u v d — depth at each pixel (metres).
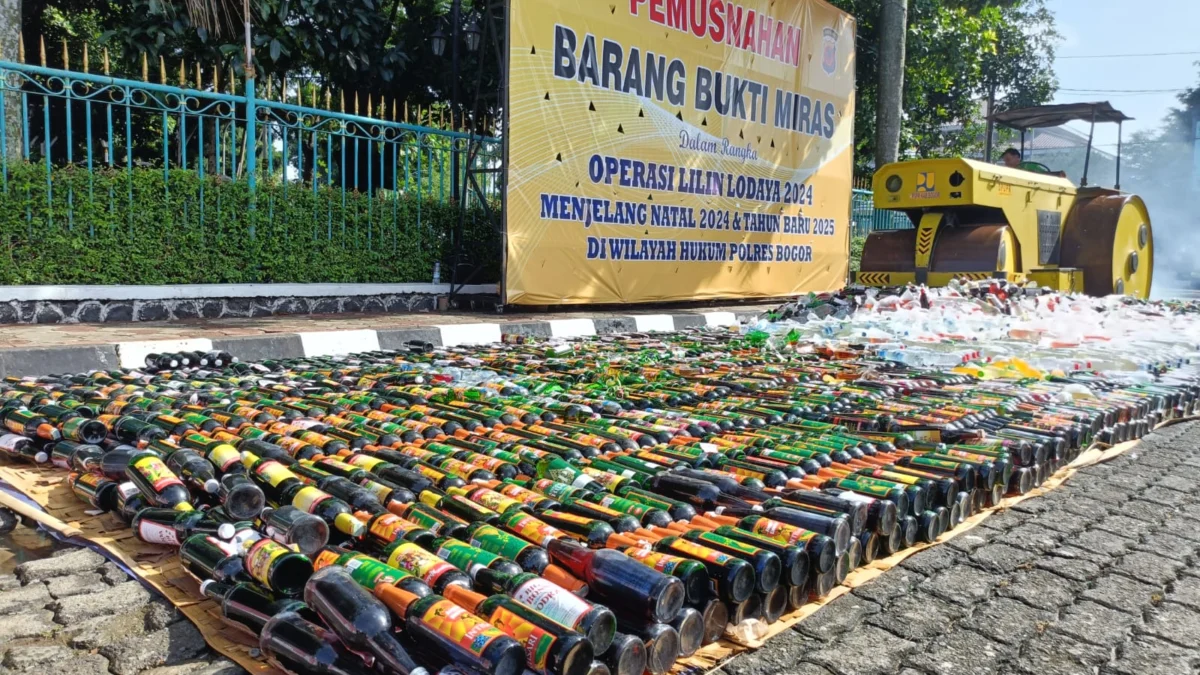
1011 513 3.72
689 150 10.94
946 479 3.34
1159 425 5.59
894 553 3.13
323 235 8.93
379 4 10.98
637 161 10.27
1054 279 10.68
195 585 2.61
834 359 6.95
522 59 8.91
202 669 2.15
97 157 11.51
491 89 11.73
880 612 2.68
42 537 3.17
